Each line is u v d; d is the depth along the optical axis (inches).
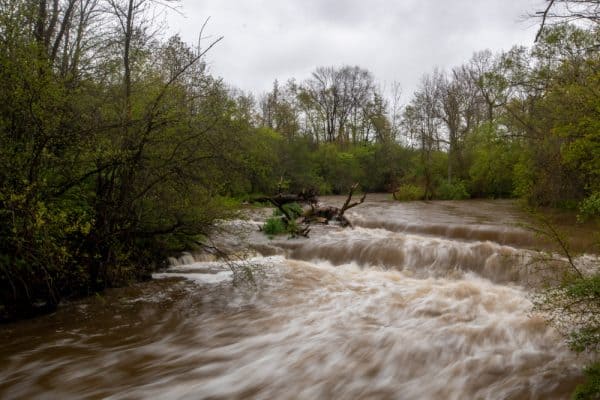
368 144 1999.3
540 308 207.8
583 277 185.5
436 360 220.2
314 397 189.6
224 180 347.6
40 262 256.8
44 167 270.5
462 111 1625.2
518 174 796.0
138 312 291.1
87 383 197.6
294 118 1828.2
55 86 255.0
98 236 308.0
